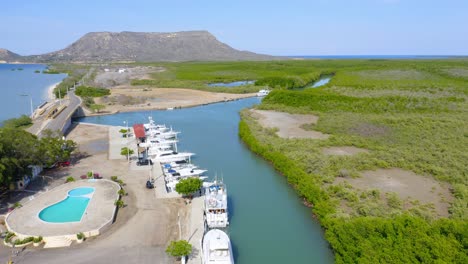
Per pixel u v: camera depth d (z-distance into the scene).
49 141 58.50
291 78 183.00
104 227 37.69
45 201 43.78
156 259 32.78
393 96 116.88
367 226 34.00
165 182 51.88
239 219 42.94
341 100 114.81
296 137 78.56
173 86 179.50
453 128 81.38
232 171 60.34
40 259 32.41
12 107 131.12
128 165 59.88
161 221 40.09
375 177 54.84
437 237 31.41
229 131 90.69
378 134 78.94
